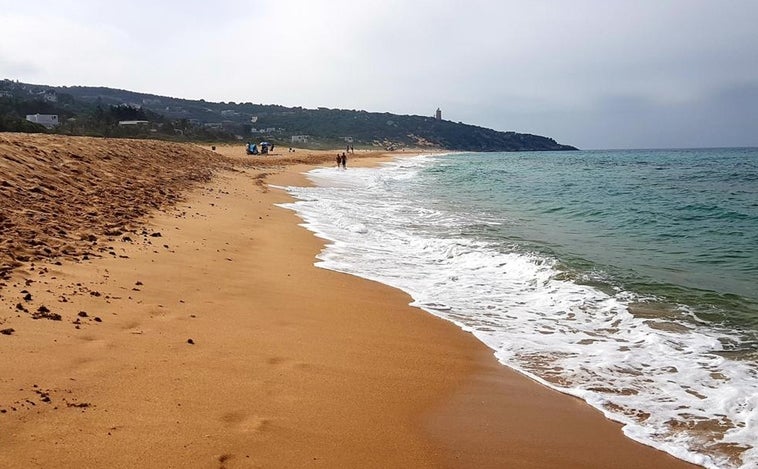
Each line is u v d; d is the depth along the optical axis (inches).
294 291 313.1
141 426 148.6
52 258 280.4
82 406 153.3
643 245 496.7
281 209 679.7
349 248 463.5
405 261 423.8
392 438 165.2
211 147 2758.4
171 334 217.9
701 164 2436.0
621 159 3400.6
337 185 1169.4
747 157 3538.4
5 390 153.3
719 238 537.0
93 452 133.6
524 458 160.9
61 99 5531.5
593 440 173.0
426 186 1194.6
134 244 350.0
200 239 410.6
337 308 291.4
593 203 840.3
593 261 421.7
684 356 241.0
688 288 347.3
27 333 190.1
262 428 158.4
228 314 255.3
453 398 198.5
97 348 191.5
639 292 338.3
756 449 166.9
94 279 264.2
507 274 385.4
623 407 195.8
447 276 378.9
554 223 633.0
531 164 2664.9
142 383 173.3
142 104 7849.4
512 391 207.2
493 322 287.3
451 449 162.7
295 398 181.5
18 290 226.2
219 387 179.8
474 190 1090.7
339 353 228.7
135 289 263.9
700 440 173.2
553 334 270.5
